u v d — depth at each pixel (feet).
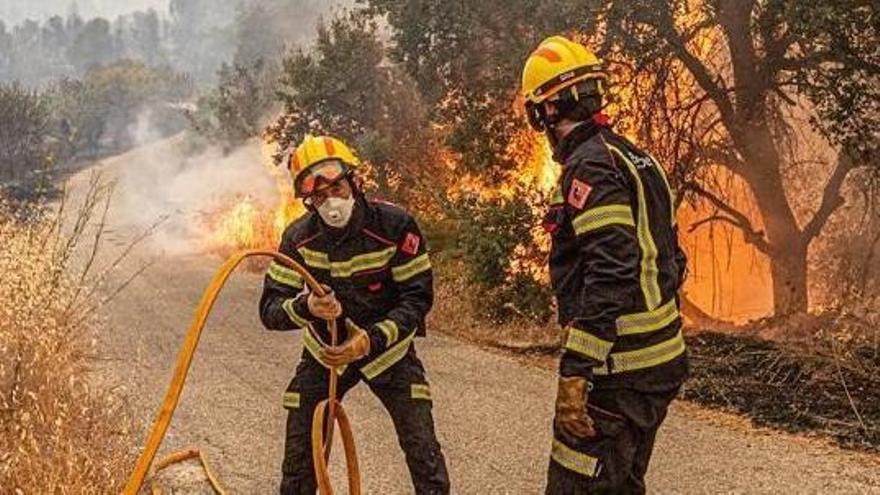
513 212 41.29
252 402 26.63
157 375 30.09
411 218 14.30
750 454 20.94
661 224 10.79
